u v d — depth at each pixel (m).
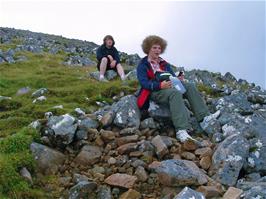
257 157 8.83
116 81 17.36
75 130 9.64
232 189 7.82
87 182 8.20
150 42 10.82
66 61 27.62
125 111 10.35
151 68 10.84
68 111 12.04
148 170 8.81
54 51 35.16
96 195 8.19
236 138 8.88
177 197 7.27
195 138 10.11
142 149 9.29
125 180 8.41
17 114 12.35
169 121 10.56
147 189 8.37
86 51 41.50
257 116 10.63
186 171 8.12
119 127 10.29
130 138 9.66
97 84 16.03
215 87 16.47
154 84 10.37
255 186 7.64
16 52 29.89
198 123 10.69
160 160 9.21
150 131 10.17
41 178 8.68
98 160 9.26
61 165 9.12
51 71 22.16
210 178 8.41
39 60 26.75
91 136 9.80
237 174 8.45
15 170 8.41
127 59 27.98
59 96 14.96
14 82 18.88
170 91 10.23
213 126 10.29
